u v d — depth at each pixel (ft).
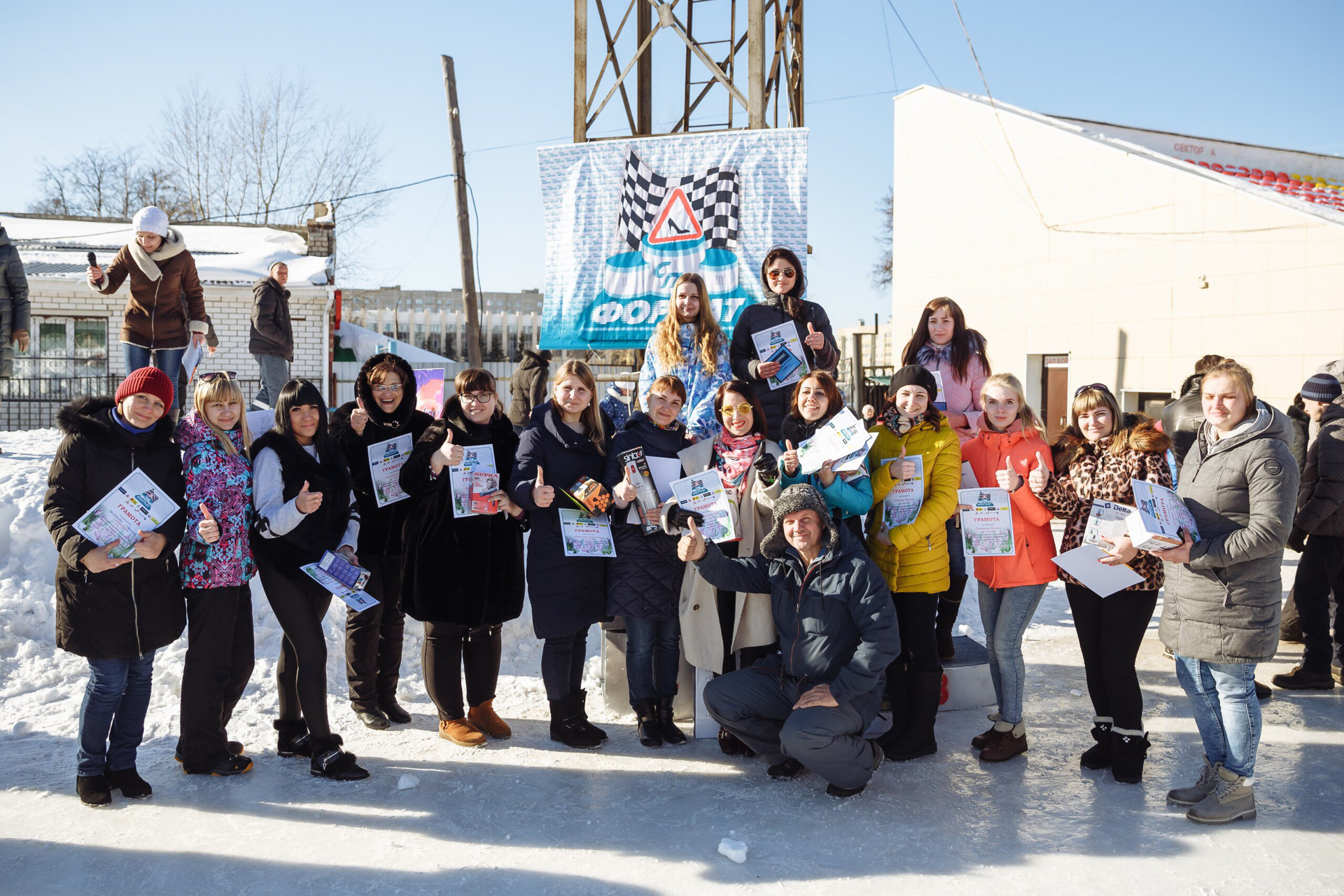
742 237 28.73
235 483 13.83
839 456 14.24
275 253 59.88
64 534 12.25
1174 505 12.75
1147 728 16.67
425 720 16.90
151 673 13.55
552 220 30.19
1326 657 19.13
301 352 55.72
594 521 15.24
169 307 24.63
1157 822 12.75
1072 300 51.67
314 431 14.48
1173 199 46.14
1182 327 45.93
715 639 15.61
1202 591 12.75
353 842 11.99
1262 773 14.58
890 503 14.97
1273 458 12.27
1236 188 43.24
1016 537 14.93
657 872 11.28
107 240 61.77
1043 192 53.16
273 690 17.49
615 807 13.21
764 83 29.22
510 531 15.92
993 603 15.43
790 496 13.83
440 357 70.03
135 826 12.32
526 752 15.43
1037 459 14.90
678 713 17.42
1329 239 39.81
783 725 14.16
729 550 15.74
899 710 15.62
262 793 13.47
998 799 13.57
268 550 13.91
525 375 36.78
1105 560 13.55
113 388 53.06
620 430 16.53
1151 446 14.11
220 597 13.74
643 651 15.67
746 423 15.69
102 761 12.98
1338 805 13.32
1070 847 11.98
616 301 29.71
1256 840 12.17
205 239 64.08
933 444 15.12
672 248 29.27
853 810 13.17
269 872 11.19
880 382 56.80
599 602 15.75
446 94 49.19
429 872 11.25
